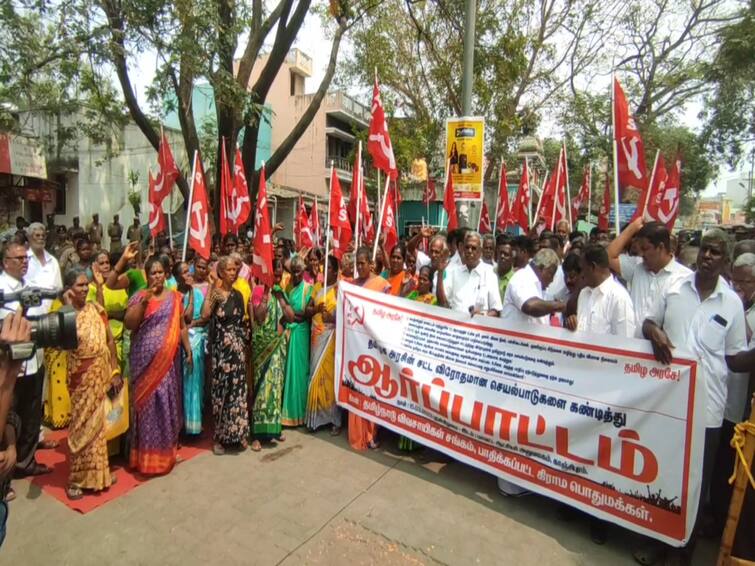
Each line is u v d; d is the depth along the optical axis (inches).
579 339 133.1
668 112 780.6
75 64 298.8
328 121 1165.7
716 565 117.6
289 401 193.3
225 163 278.2
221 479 154.5
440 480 158.2
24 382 150.9
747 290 144.6
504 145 587.8
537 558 122.3
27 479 153.9
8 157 555.5
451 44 562.3
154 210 267.9
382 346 174.4
